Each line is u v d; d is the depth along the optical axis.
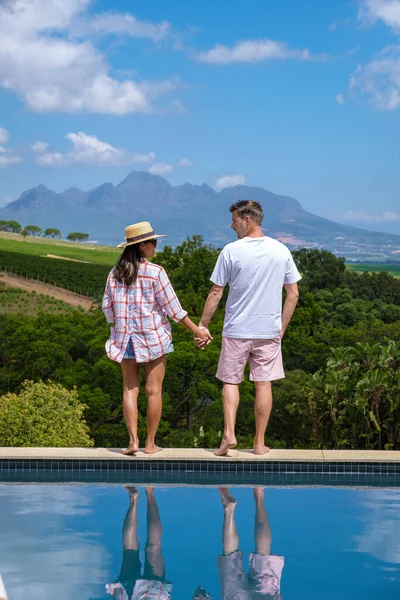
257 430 5.83
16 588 3.28
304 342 39.03
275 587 3.30
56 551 3.82
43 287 89.69
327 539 4.05
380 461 5.63
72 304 84.38
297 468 5.65
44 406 11.95
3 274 91.56
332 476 5.64
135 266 5.51
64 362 39.66
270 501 4.91
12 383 40.34
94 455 5.75
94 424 36.50
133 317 5.53
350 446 10.26
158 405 5.73
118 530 4.22
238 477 5.62
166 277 5.53
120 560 3.68
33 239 172.12
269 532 4.19
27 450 5.96
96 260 128.25
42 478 5.59
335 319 50.75
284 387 24.47
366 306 52.47
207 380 35.97
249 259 5.51
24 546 3.90
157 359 5.65
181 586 3.31
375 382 9.66
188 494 5.09
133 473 5.70
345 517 4.51
